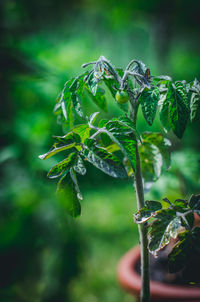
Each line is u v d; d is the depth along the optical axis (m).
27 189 1.38
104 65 0.62
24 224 1.40
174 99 0.62
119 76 0.65
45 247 1.44
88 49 1.98
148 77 0.61
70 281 1.46
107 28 3.34
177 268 0.61
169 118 0.62
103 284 1.67
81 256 1.48
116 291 1.62
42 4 2.08
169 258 0.61
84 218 2.46
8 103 1.40
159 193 1.00
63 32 2.31
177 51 5.34
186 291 0.84
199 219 0.96
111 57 3.46
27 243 1.39
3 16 1.55
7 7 1.61
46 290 1.38
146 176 0.76
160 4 3.82
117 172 0.59
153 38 4.21
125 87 0.62
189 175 1.00
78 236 1.50
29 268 1.41
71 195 0.62
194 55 5.23
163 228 0.62
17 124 1.31
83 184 1.52
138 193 0.67
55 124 1.37
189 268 0.61
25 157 1.31
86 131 0.64
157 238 0.61
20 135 1.29
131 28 3.86
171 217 0.62
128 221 2.40
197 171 1.00
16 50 1.38
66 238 1.43
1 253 1.36
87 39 2.41
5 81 1.39
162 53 4.30
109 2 3.28
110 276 1.74
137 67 0.63
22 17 1.79
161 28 4.18
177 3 3.87
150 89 0.62
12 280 1.37
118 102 0.64
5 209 1.45
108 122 0.62
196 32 4.75
